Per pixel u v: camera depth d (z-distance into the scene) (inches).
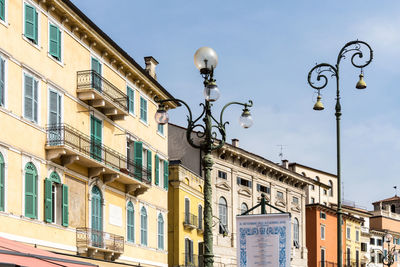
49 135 1212.5
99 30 1385.3
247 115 810.2
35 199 1159.6
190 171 2123.5
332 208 3373.5
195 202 2153.1
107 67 1486.2
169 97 1830.7
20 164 1122.0
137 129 1633.9
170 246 1989.4
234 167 2511.1
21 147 1126.4
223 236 2377.0
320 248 3184.1
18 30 1135.0
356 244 3609.7
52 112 1233.4
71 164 1293.1
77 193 1320.1
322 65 1086.4
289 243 893.2
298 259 2952.8
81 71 1349.7
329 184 3759.8
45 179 1190.3
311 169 3627.0
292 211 2957.7
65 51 1299.2
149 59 1831.9
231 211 2466.8
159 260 1717.5
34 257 864.9
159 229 1742.1
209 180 758.5
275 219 901.2
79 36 1359.5
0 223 1051.3
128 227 1553.9
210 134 762.8
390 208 4532.5
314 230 3169.3
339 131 1036.5
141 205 1632.6
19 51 1134.4
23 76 1141.7
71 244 1274.6
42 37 1215.6
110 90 1455.5
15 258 812.0
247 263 899.4
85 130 1354.6
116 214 1492.4
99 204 1414.9
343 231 3467.0
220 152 2416.3
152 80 1694.1
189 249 2066.9
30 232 1135.0
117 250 1441.9
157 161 1749.5
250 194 2610.7
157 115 806.5
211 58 749.9
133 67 1578.5
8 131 1090.7
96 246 1357.0
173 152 2378.2
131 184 1541.6
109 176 1429.6
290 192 2950.3
